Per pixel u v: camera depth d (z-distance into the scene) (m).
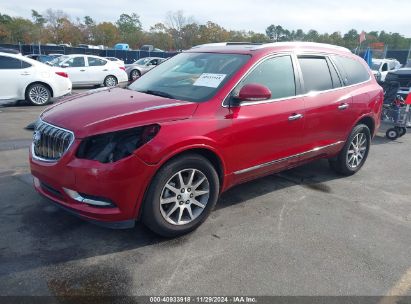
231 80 3.75
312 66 4.66
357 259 3.30
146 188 3.16
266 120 3.95
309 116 4.45
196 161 3.39
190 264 3.11
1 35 67.00
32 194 4.24
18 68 10.48
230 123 3.62
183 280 2.90
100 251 3.23
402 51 32.59
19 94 10.54
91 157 3.01
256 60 3.98
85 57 16.64
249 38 72.44
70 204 3.16
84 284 2.80
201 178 3.52
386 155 6.92
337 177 5.46
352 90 5.13
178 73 4.35
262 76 4.02
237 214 4.05
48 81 10.89
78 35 70.94
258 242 3.50
